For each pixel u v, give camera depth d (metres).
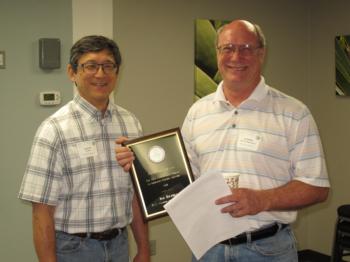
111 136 2.08
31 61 3.48
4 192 3.47
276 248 2.03
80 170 1.97
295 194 1.95
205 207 1.91
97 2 3.66
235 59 2.05
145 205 2.03
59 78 3.58
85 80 1.98
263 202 1.90
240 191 1.89
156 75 4.04
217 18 4.33
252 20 4.54
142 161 2.04
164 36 4.06
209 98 2.24
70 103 2.08
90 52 1.96
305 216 4.95
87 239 1.98
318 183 1.98
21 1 3.42
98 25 3.68
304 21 4.87
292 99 2.09
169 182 2.06
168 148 2.08
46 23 3.50
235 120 2.10
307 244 4.97
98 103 2.04
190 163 2.16
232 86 2.10
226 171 2.06
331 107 4.70
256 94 2.09
